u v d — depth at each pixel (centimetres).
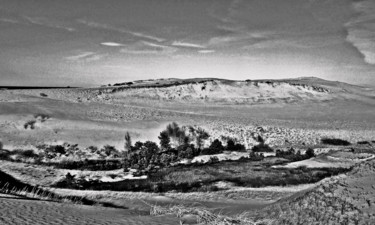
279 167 3806
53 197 2308
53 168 3809
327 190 1289
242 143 6112
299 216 1171
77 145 5112
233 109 11556
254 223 1223
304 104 13388
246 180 3131
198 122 7044
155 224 1130
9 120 5662
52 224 1034
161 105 11256
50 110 6569
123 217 1238
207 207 2011
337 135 7256
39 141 5066
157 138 5825
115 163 4341
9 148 4700
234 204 2264
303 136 6938
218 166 3881
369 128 8625
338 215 1070
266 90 14550
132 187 2964
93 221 1116
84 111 7088
